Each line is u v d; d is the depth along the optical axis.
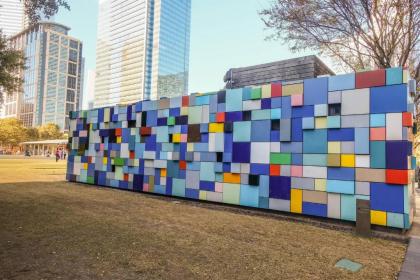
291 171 8.10
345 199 7.21
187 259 4.67
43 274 3.85
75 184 14.57
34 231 5.87
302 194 7.87
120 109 13.23
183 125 10.72
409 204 6.69
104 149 13.84
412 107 7.30
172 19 134.12
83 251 4.82
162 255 4.81
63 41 90.19
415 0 10.03
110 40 141.75
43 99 127.69
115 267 4.21
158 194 11.40
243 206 9.05
